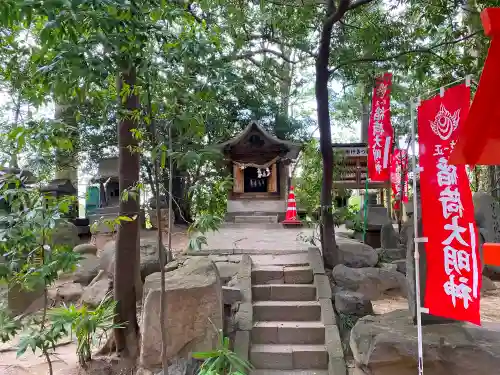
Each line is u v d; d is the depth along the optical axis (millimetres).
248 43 9414
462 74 8070
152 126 4145
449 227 3717
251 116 16062
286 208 14602
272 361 5367
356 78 8688
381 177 7996
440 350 4082
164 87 3973
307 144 12867
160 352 4961
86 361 5320
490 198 9734
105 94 4516
